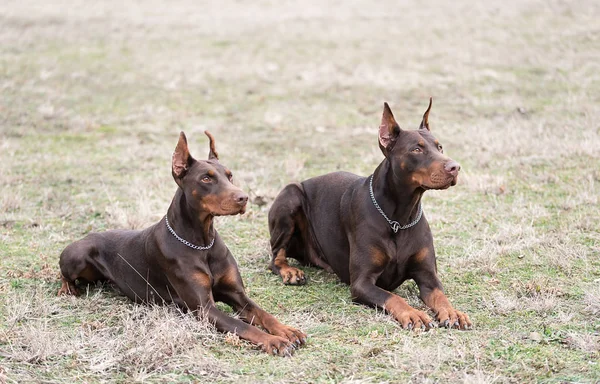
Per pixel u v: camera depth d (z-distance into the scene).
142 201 9.63
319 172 11.51
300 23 26.58
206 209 6.18
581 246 7.88
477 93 16.47
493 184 10.24
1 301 6.79
